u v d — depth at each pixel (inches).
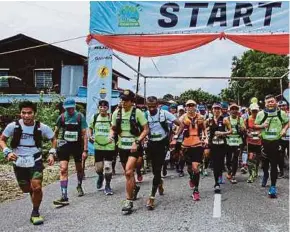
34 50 1205.1
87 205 293.6
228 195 327.3
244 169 449.1
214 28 525.3
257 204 292.8
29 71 1206.9
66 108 309.4
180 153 426.0
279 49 519.8
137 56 541.0
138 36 537.0
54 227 238.7
